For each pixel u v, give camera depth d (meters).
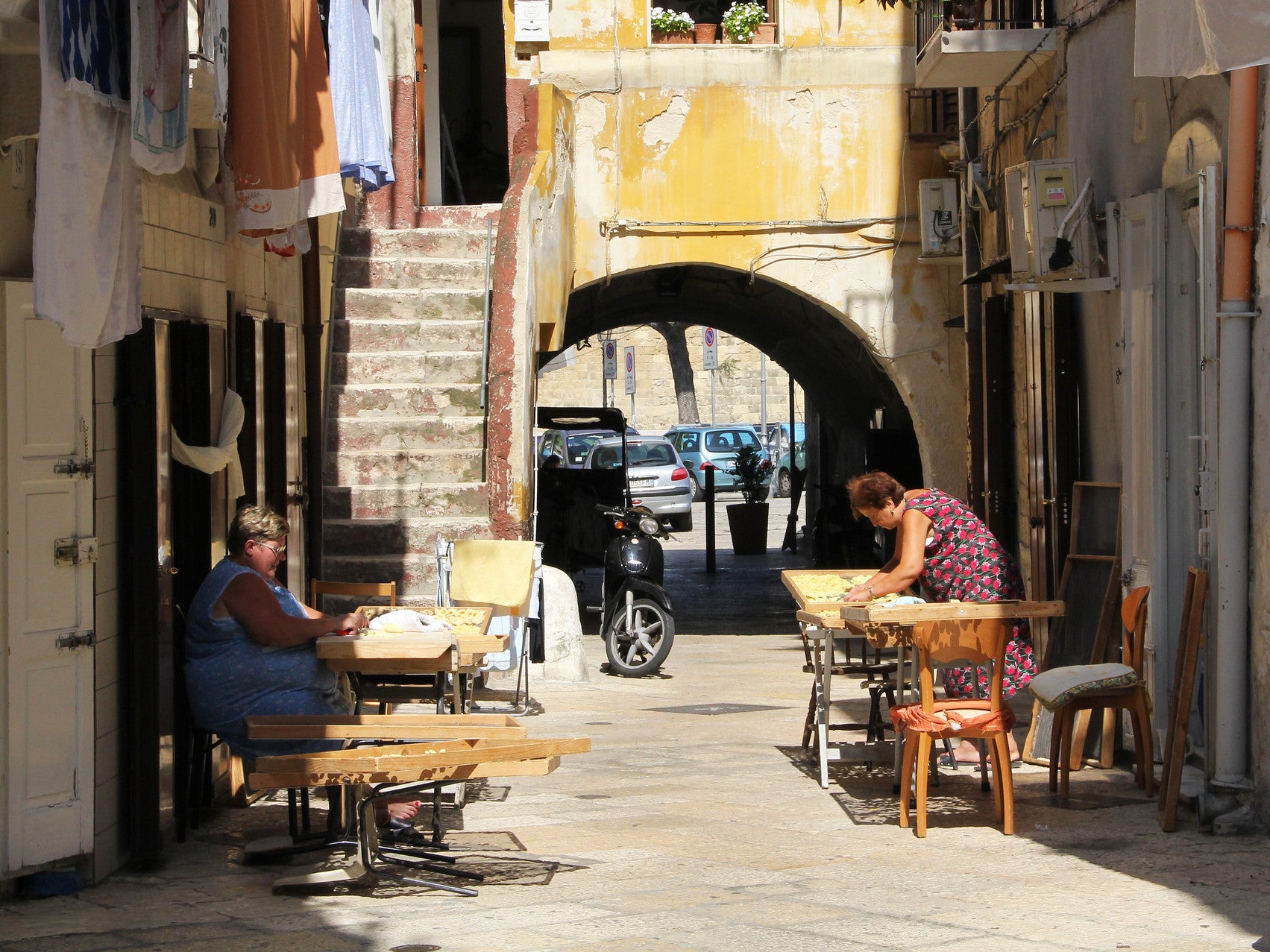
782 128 24.16
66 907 9.04
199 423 11.27
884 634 11.16
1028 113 18.73
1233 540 10.48
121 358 10.10
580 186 24.19
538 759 9.08
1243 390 10.45
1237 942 7.88
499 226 20.45
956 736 10.72
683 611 30.27
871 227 24.22
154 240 10.83
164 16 9.00
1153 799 11.66
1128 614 11.91
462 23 34.06
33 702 9.19
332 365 20.34
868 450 29.69
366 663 10.39
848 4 24.16
